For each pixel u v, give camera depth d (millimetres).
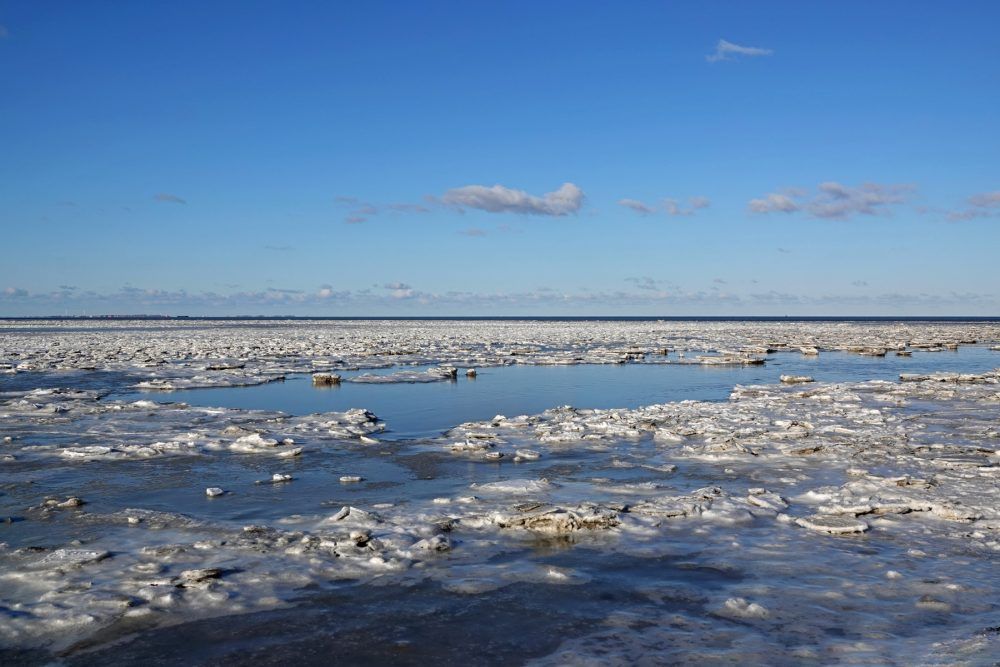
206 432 15406
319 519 9250
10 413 18188
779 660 5574
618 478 11547
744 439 14547
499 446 14188
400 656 5742
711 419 16969
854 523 8805
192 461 12898
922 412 18234
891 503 9570
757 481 11297
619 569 7551
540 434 15375
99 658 5699
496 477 11672
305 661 5660
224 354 39531
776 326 100562
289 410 19812
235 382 26109
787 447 13516
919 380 26000
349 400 21859
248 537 8453
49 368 30609
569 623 6301
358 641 5980
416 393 23641
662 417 17188
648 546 8234
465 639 6016
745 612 6449
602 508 9297
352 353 40125
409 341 54312
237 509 9805
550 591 6980
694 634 6059
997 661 5230
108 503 10117
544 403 21203
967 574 7309
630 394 23375
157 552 7953
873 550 8070
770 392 22781
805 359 38156
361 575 7359
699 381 27328
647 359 37531
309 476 11766
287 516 9453
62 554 7852
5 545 8258
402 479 11562
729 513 9383
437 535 8375
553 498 10078
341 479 11414
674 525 9000
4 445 14227
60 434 15406
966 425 16062
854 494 10180
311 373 30547
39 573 7336
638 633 6094
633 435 15125
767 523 9117
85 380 26797
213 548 8086
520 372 30953
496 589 7027
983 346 49688
